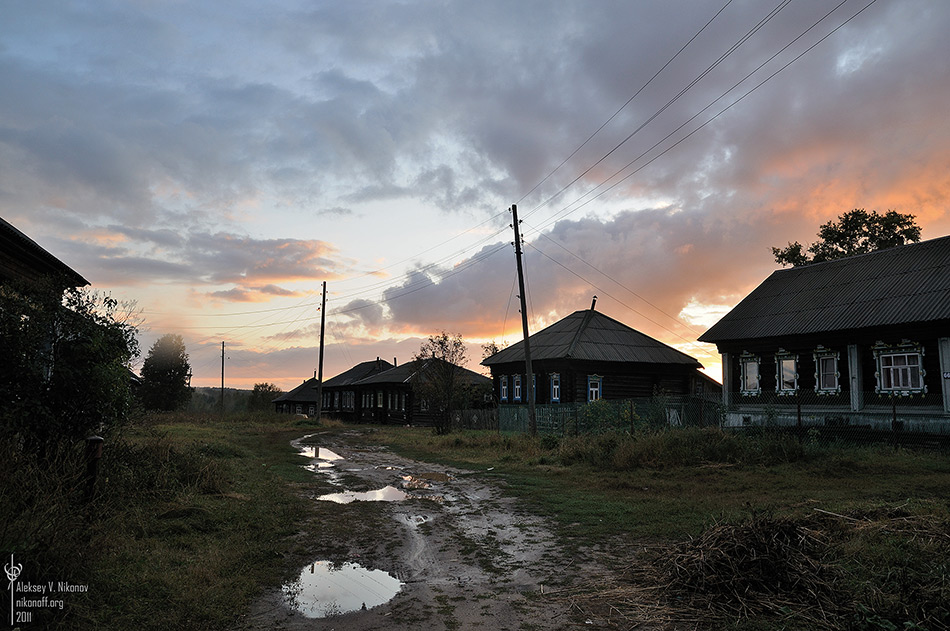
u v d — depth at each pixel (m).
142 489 9.05
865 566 5.64
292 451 21.80
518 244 26.08
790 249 37.06
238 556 6.73
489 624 5.10
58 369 8.40
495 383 40.50
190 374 62.59
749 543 6.04
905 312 20.03
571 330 37.19
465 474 15.30
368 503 10.81
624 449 15.88
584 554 7.34
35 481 6.14
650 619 5.14
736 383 26.16
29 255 11.78
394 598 5.77
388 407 53.38
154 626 4.67
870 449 16.91
